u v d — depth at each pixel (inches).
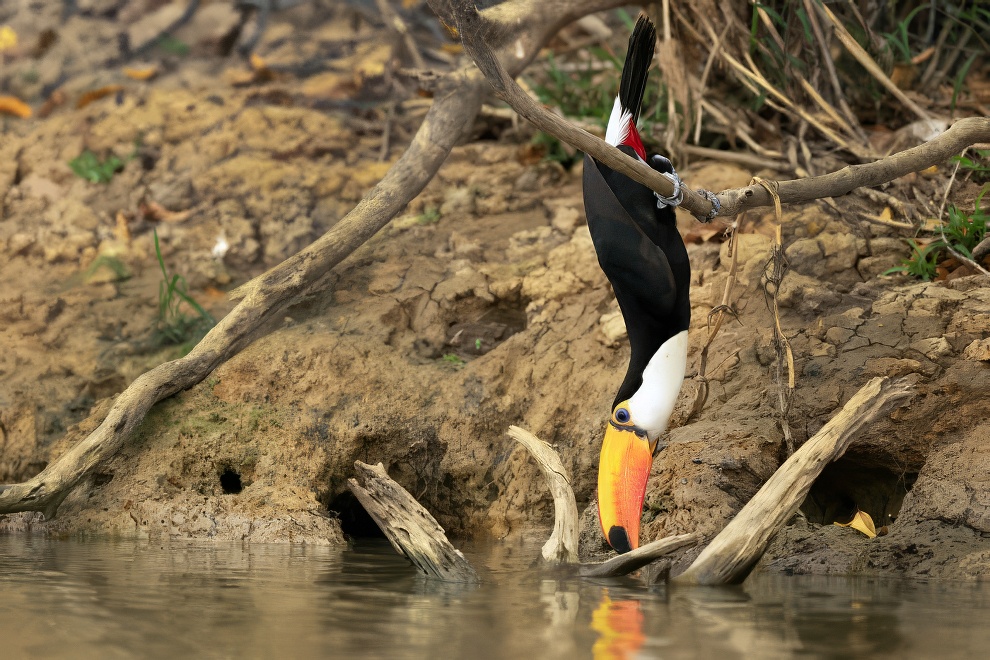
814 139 480.7
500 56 452.8
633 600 226.4
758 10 463.2
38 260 501.7
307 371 399.5
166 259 498.3
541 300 420.5
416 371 402.0
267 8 706.2
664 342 259.8
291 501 359.9
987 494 284.7
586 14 477.1
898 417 323.6
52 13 714.8
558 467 308.5
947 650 177.0
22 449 402.0
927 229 406.3
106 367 429.1
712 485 307.0
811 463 270.8
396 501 273.6
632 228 255.3
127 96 596.4
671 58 470.0
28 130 589.6
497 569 277.7
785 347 326.6
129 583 245.9
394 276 445.4
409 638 185.6
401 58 633.6
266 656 172.2
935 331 346.3
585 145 239.1
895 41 483.8
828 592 238.4
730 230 416.2
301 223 506.0
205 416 386.9
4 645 179.5
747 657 171.0
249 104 589.9
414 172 438.6
